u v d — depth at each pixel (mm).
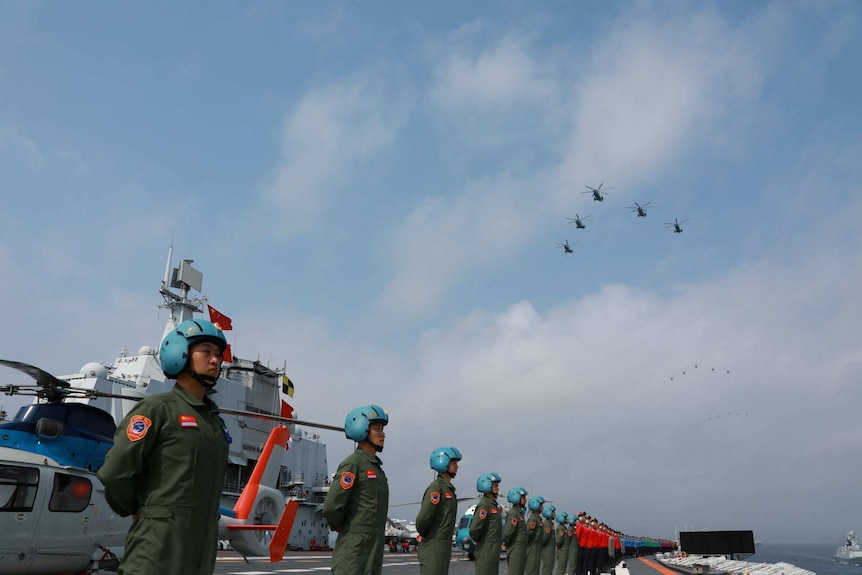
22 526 11789
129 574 4473
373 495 8766
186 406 4961
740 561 29875
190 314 43156
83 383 32094
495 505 13203
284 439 16703
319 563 28766
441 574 10648
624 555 51844
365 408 9117
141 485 4738
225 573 21016
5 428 12523
